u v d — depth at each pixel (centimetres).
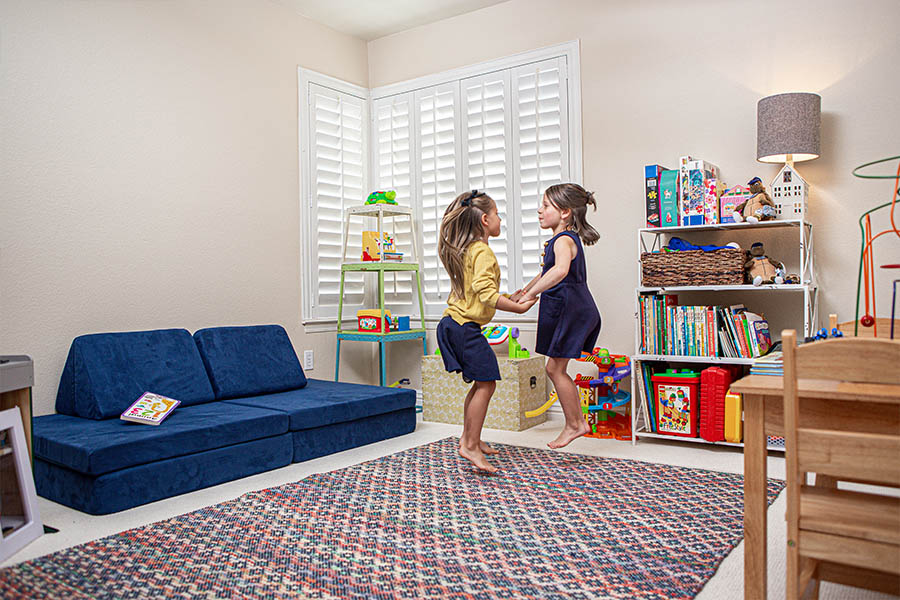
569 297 305
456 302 293
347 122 484
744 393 157
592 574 186
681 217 340
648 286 343
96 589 180
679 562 193
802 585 153
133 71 351
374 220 502
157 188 362
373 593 176
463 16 456
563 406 314
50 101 316
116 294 342
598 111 401
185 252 375
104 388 302
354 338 440
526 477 284
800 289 304
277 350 389
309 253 451
